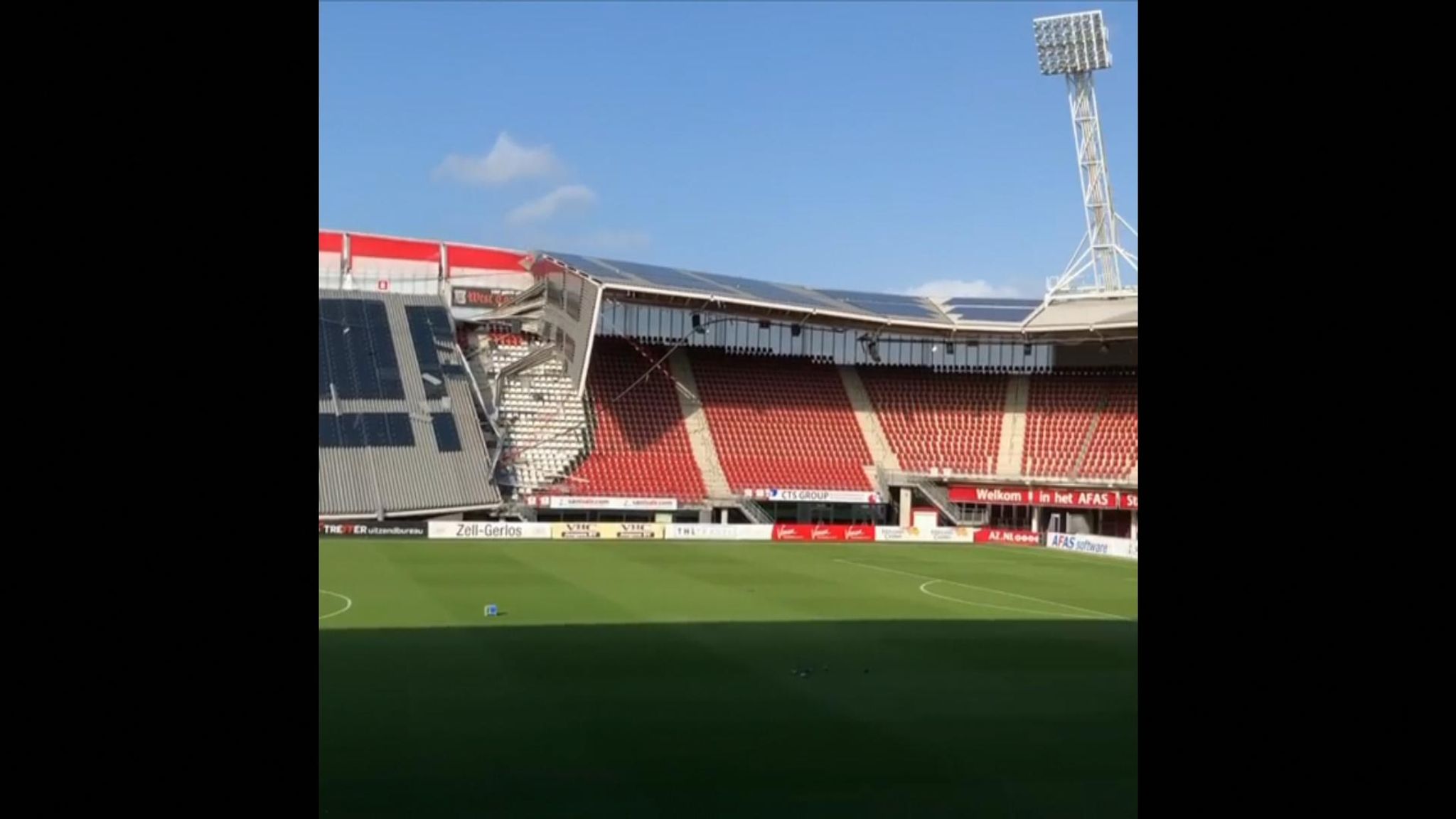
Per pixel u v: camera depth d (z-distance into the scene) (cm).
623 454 5406
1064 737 1545
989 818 1193
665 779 1298
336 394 5119
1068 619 2742
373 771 1297
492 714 1590
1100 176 5725
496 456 5062
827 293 6294
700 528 4991
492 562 3678
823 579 3491
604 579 3303
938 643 2317
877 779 1326
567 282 5288
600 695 1738
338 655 2019
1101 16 5544
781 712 1659
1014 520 5728
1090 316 5412
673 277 5675
